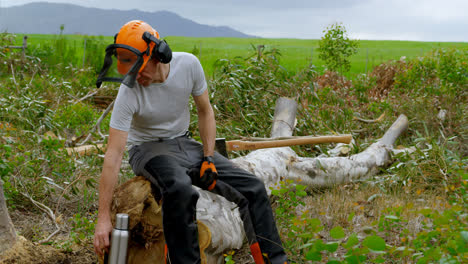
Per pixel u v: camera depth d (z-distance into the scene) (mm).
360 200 3961
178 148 2658
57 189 4074
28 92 6832
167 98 2537
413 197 4145
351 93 9070
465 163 4473
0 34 9781
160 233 2529
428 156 4758
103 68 2383
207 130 2771
